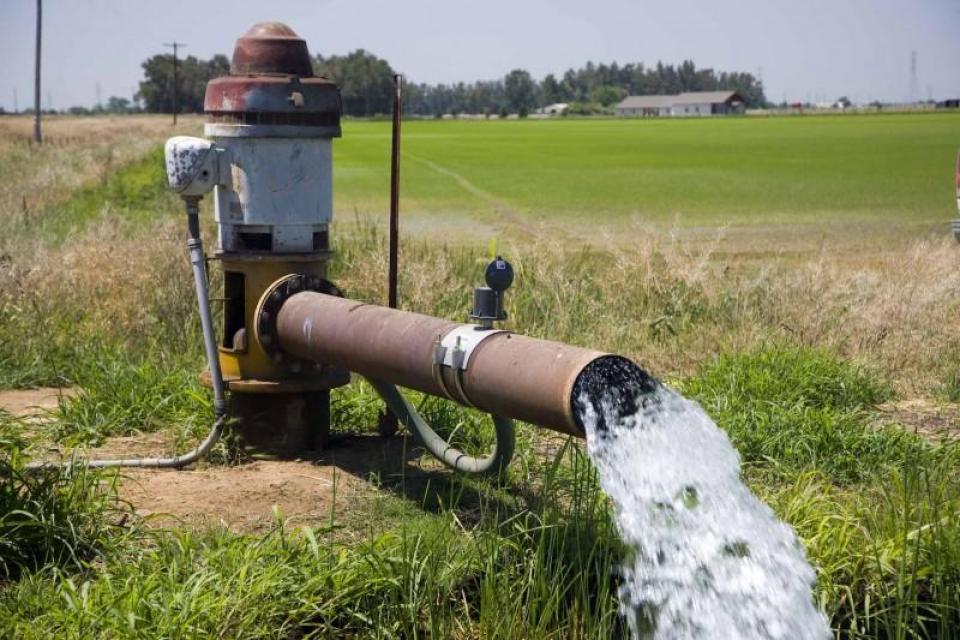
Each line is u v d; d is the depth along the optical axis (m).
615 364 4.26
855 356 8.53
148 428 7.00
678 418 4.30
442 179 36.03
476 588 4.66
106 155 41.88
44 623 4.11
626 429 4.15
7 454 5.98
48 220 18.08
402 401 5.99
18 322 9.27
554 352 4.39
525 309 9.77
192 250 6.28
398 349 5.19
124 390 7.23
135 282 9.93
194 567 4.51
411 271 10.04
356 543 4.94
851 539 4.88
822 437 6.43
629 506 4.06
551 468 5.29
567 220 21.95
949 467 6.04
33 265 10.64
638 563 4.14
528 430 6.76
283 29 6.39
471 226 20.39
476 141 76.25
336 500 5.66
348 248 12.25
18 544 4.79
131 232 14.88
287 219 6.30
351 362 5.63
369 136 89.56
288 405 6.45
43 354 8.62
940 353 8.77
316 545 4.53
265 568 4.41
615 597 4.53
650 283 10.20
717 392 7.48
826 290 10.02
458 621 4.48
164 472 6.15
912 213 23.25
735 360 8.01
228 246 6.39
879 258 15.45
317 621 4.34
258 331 6.21
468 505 5.56
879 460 6.23
